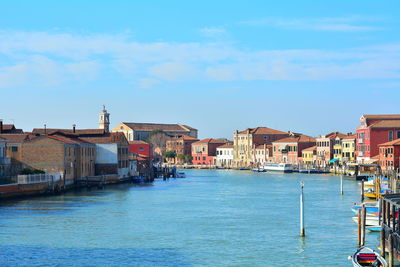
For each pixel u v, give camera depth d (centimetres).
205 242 6097
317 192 11750
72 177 12538
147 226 7050
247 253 5609
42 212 8112
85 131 15475
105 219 7562
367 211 7456
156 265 5156
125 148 15600
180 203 9606
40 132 15688
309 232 6644
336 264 5216
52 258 5353
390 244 4703
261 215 8050
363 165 15512
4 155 11425
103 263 5206
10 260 5272
